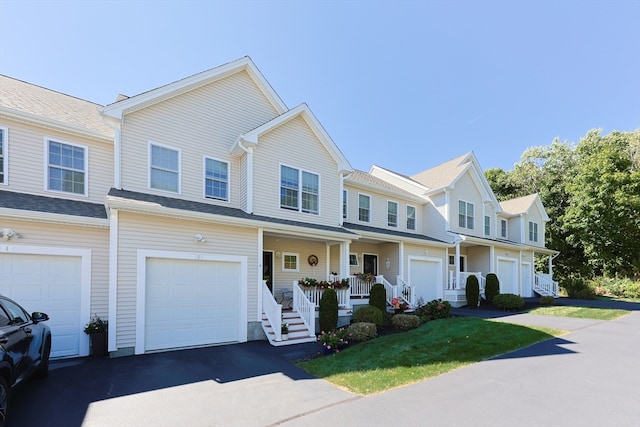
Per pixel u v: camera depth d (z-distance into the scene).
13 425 4.02
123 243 7.69
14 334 4.19
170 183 10.26
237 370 6.43
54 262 7.62
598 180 24.44
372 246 16.67
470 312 14.34
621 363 6.44
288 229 10.27
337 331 8.62
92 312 7.91
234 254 9.34
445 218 18.44
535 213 25.33
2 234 6.96
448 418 4.15
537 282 23.75
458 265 17.28
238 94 12.05
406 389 5.26
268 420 4.21
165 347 8.05
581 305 16.41
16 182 8.52
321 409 4.54
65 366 6.63
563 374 5.80
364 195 16.73
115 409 4.54
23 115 8.62
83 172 9.45
